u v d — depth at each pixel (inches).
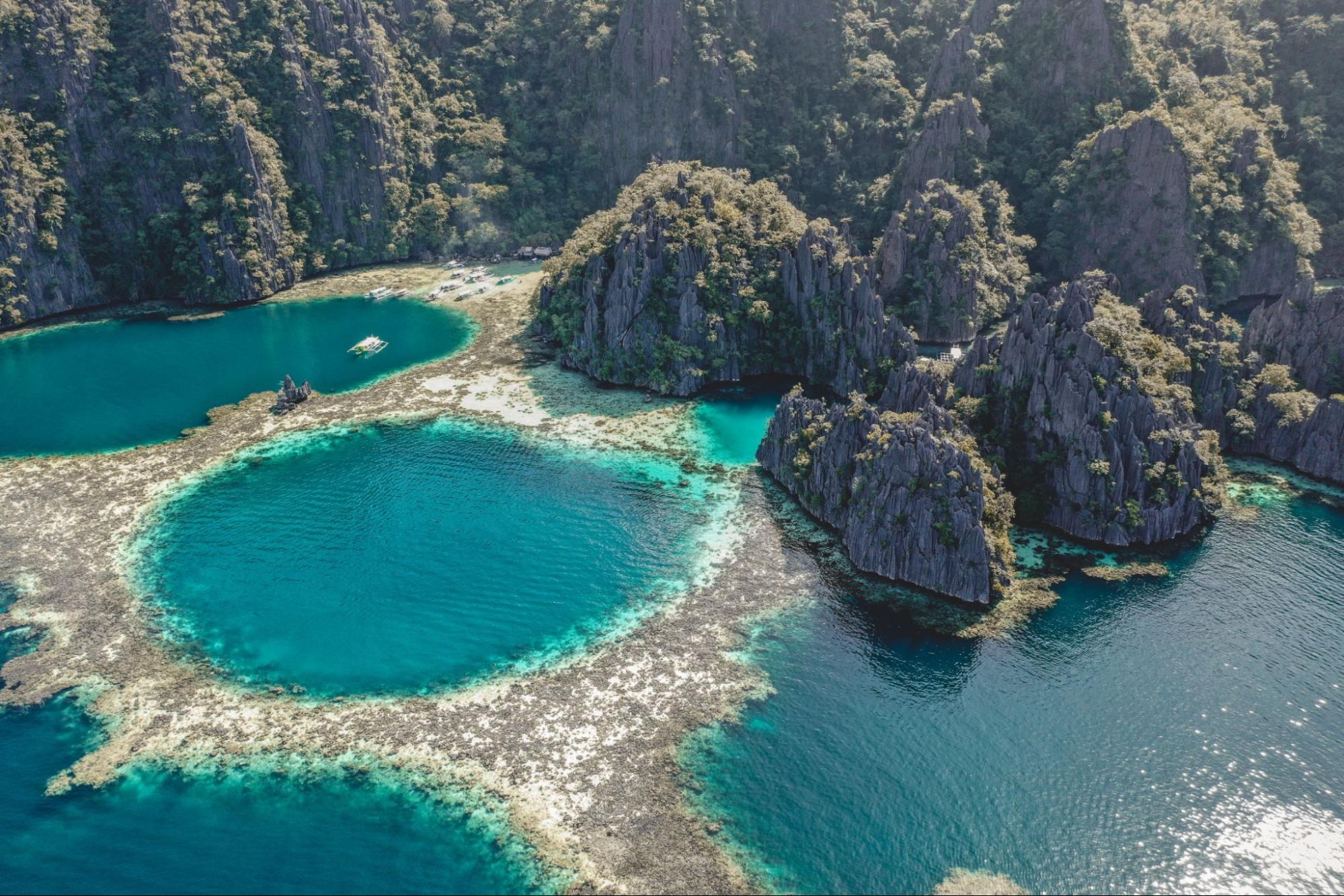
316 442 4982.8
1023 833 2618.1
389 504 4357.8
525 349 6171.3
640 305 5452.8
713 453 4753.9
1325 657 3233.3
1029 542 3897.6
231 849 2610.7
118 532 4180.6
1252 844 2581.2
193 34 7224.4
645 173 6939.0
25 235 6683.1
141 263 7185.0
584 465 4682.6
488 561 3900.1
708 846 2583.7
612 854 2564.0
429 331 6589.6
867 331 5216.5
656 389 5452.8
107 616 3607.3
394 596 3683.6
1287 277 6525.6
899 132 7795.3
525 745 2930.6
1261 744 2886.3
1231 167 6456.7
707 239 5492.1
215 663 3336.6
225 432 5118.1
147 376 5880.9
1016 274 6309.1
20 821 2709.2
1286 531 3941.9
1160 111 6230.3
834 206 7746.1
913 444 3627.0
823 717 3026.6
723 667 3248.0
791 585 3678.6
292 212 7642.7
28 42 6683.1
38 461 4813.0
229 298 7126.0
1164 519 3853.3
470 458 4776.1
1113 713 3016.7
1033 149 6914.4
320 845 2615.7
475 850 2588.6
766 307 5467.5
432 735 2979.8
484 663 3294.8
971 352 4345.5
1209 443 4124.0
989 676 3189.0
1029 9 7150.6
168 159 7096.5
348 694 3164.4
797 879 2493.8
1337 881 2479.1
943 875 2504.9
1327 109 7012.8
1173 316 4598.9
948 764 2842.0
